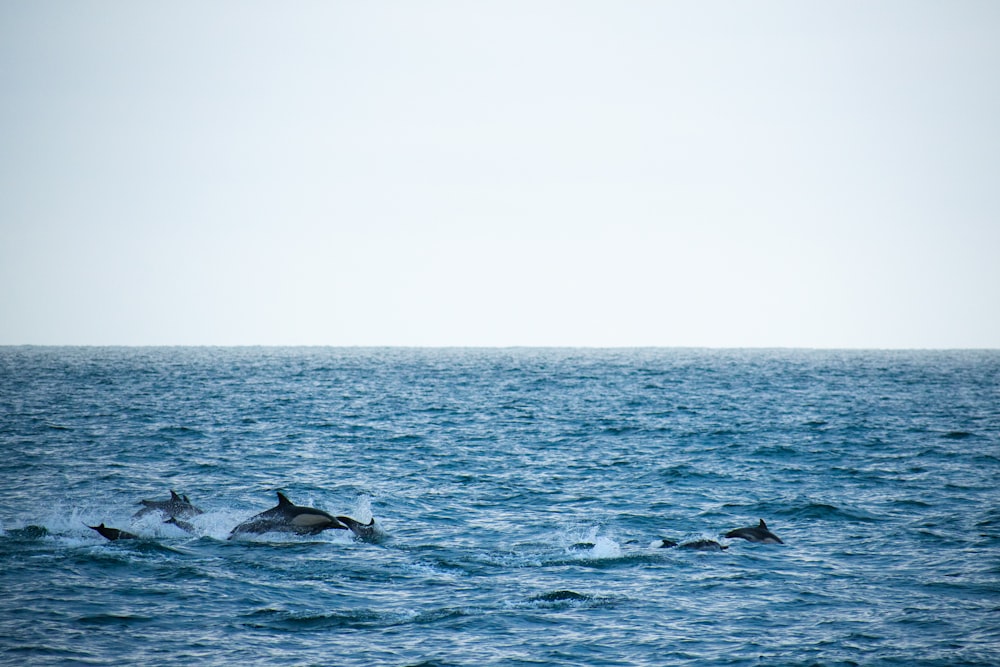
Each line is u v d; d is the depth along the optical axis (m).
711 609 80.44
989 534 108.94
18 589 83.69
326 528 106.50
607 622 77.00
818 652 70.50
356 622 76.56
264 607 80.00
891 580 89.25
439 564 94.94
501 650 70.69
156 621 76.00
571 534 109.62
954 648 71.31
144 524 109.50
